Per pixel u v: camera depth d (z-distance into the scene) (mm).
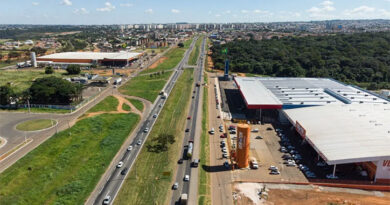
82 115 118875
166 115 124062
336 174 77562
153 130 106812
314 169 80438
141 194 67438
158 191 68688
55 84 133750
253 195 68250
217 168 80625
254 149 93438
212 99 152875
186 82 191875
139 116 122062
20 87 160875
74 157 84375
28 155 82812
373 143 78125
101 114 121062
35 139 94625
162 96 153125
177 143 95875
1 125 106812
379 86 183750
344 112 103375
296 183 73125
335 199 66875
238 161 81000
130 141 97375
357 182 73562
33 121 111250
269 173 78500
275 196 67938
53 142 92062
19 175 73625
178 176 75750
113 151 89062
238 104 144250
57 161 81375
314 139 85625
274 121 119562
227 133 106062
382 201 66312
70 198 65875
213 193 68812
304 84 154250
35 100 131375
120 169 78812
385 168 72500
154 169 78812
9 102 127625
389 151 73500
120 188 69812
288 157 87125
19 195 66125
